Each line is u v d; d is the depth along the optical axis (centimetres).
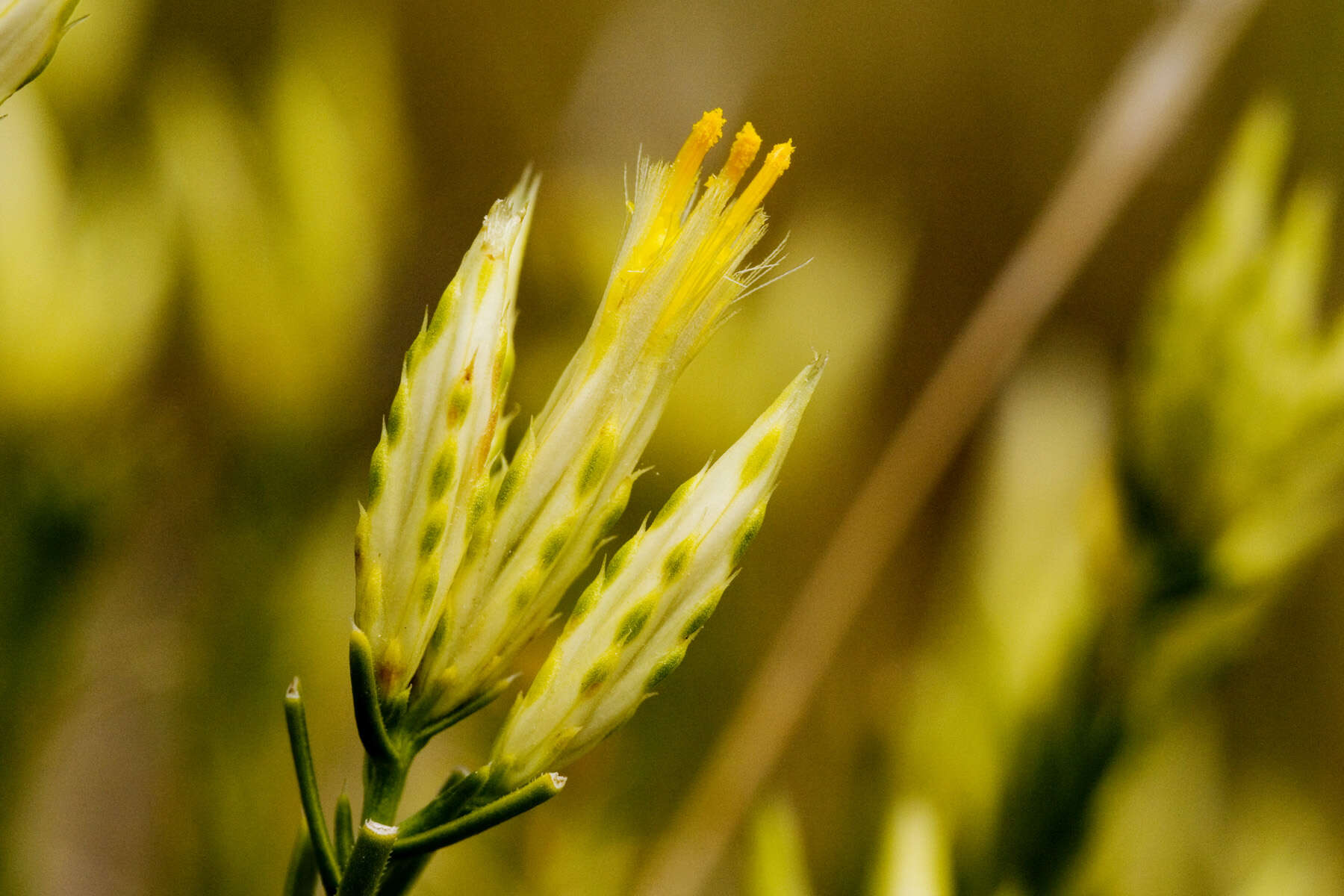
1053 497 16
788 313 19
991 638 14
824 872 15
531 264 19
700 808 16
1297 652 24
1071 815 14
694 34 26
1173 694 14
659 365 12
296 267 17
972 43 38
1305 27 26
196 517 18
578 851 17
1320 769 23
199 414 18
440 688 12
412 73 34
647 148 24
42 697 16
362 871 12
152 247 16
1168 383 14
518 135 34
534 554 12
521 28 35
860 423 21
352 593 18
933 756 14
